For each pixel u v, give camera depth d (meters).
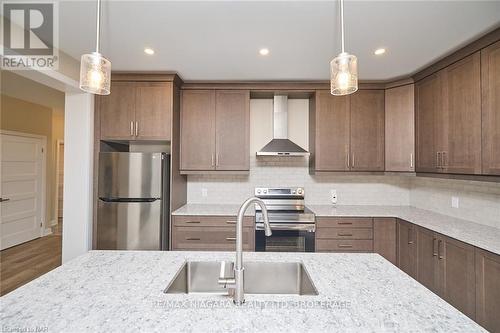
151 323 0.81
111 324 0.80
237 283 0.94
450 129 2.34
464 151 2.17
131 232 2.74
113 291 1.02
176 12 1.74
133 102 2.88
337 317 0.85
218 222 2.87
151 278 1.15
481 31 1.94
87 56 1.21
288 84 3.14
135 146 3.38
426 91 2.68
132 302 0.94
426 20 1.82
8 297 0.96
